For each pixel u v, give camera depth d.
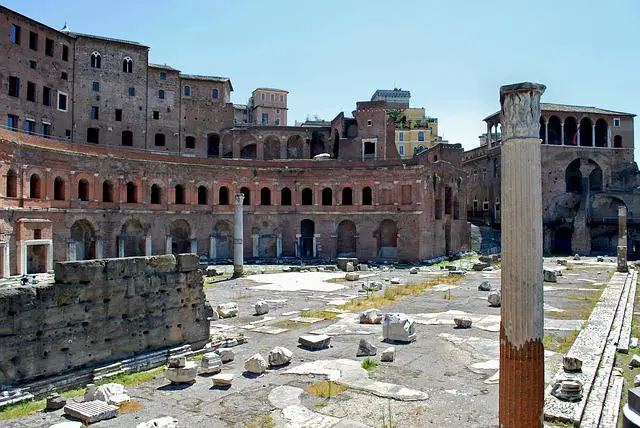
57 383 18.14
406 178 72.38
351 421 15.52
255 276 55.19
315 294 42.19
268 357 21.81
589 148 94.06
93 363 19.64
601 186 94.50
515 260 11.20
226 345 24.91
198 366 21.12
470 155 112.00
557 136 101.88
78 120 76.81
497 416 15.85
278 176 77.44
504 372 11.40
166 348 22.45
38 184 54.25
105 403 16.39
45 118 71.50
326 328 28.73
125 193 64.19
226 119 90.31
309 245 79.12
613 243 89.38
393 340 25.59
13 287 17.56
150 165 66.94
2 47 64.44
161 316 22.36
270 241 77.25
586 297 38.56
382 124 87.06
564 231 92.38
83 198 61.28
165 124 85.06
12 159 50.28
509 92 11.30
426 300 38.31
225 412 16.31
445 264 68.69
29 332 17.66
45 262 53.38
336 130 91.12
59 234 55.78
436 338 26.06
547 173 92.88
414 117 123.19
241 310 34.91
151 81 84.00
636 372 20.02
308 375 20.05
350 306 35.88
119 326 20.64
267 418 15.79
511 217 11.27
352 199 75.62
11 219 49.44
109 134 79.50
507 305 11.33
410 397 17.55
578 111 95.75
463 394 17.83
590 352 21.81
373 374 20.14
